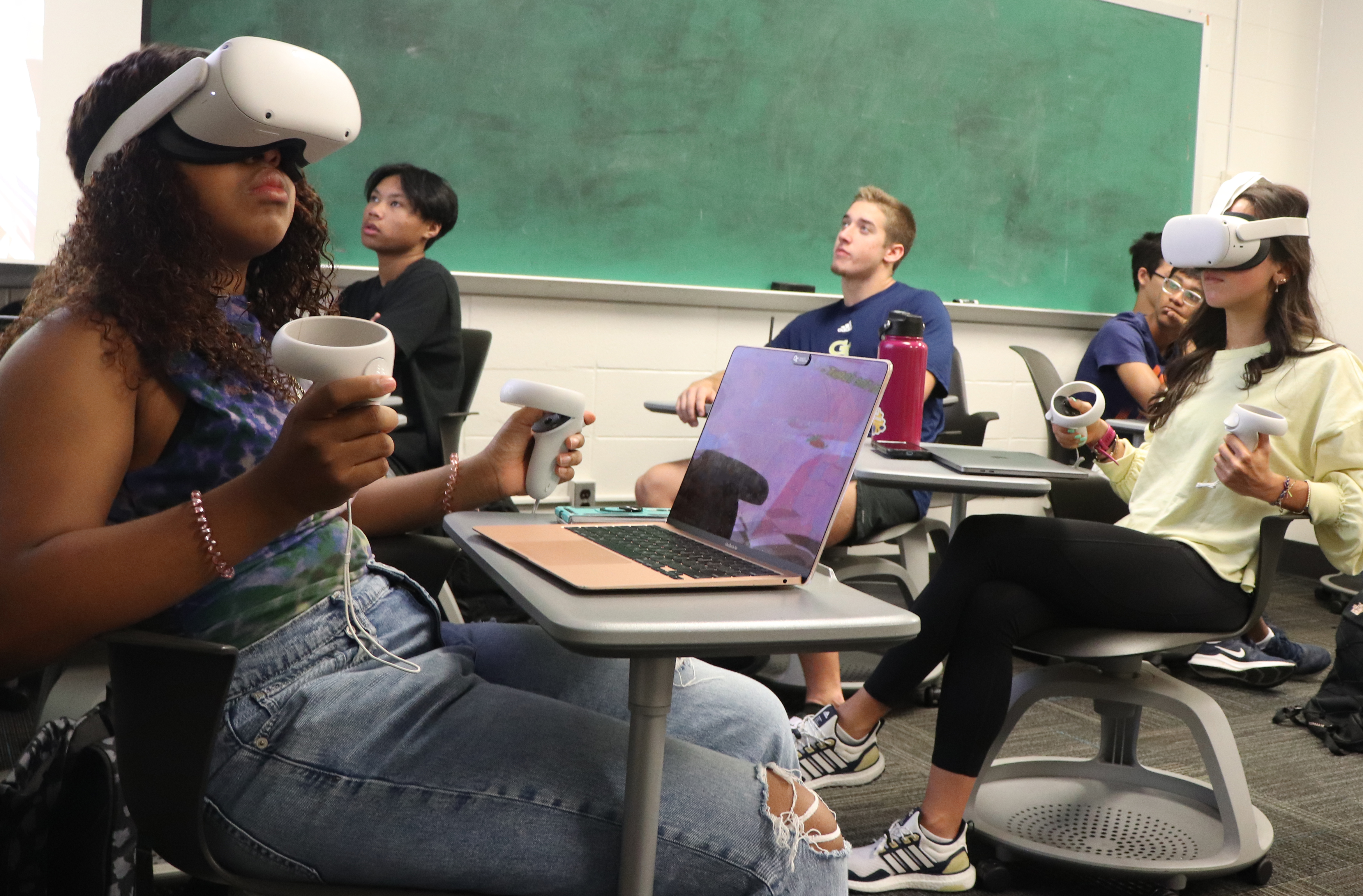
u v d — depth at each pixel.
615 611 0.73
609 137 3.35
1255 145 4.51
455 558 1.39
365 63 3.02
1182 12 4.25
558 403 1.11
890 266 2.80
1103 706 1.79
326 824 0.80
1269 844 1.65
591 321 3.44
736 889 0.80
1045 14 3.98
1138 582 1.55
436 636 1.04
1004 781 1.87
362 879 0.81
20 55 2.62
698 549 0.97
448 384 2.56
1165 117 4.28
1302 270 1.66
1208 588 1.58
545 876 0.79
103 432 0.78
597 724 0.86
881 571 2.41
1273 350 1.67
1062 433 1.86
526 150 3.25
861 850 1.62
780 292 3.59
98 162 0.88
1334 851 1.77
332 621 0.92
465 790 0.80
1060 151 4.09
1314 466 1.64
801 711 2.32
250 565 0.88
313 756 0.81
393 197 2.65
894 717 2.38
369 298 2.67
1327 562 4.08
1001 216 4.02
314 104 0.83
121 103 0.88
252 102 0.81
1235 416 1.53
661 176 3.44
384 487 1.17
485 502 1.16
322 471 0.73
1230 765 1.63
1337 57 4.53
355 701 0.84
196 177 0.85
